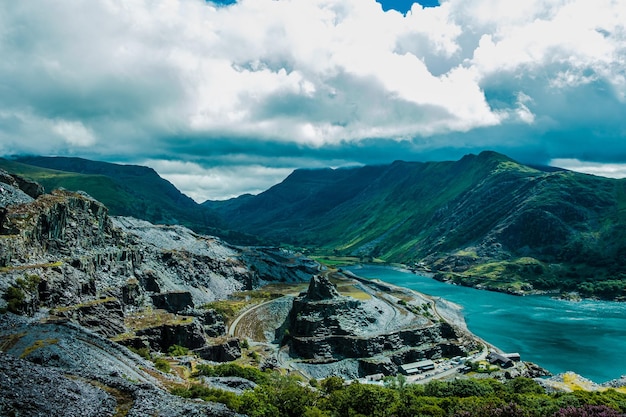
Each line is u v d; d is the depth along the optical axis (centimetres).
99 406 8544
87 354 12900
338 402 13862
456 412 13575
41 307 17812
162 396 9656
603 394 17212
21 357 11344
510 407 13575
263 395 12850
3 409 7138
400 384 19438
